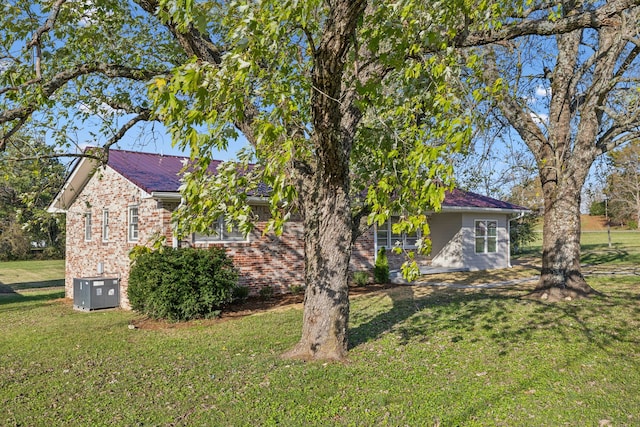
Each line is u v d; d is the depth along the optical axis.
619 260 22.44
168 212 12.14
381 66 6.10
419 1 4.50
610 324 8.36
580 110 11.80
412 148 5.00
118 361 7.25
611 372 5.88
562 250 11.45
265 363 6.65
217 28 7.28
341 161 6.24
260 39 3.65
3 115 5.83
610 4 5.89
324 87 5.11
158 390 5.80
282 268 14.46
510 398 5.14
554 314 9.38
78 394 5.75
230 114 4.01
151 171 13.70
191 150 3.43
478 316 9.50
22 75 6.37
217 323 10.30
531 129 11.91
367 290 14.96
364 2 4.39
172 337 8.98
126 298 13.07
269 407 5.10
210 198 4.89
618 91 10.28
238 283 13.43
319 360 6.66
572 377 5.74
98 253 14.84
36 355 7.79
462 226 20.17
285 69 4.91
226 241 13.32
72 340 8.90
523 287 14.38
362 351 7.11
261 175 4.97
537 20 6.29
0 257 35.03
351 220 6.98
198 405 5.26
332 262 6.81
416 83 5.05
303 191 6.73
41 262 34.28
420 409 4.93
